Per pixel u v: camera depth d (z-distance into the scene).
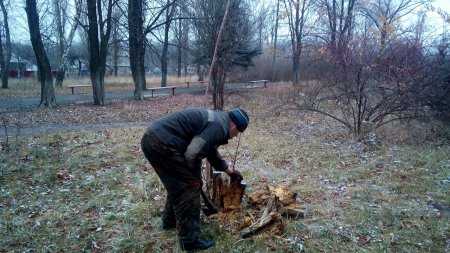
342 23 15.55
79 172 5.73
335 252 3.36
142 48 19.53
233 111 3.27
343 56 8.50
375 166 6.17
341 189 5.04
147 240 3.55
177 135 3.13
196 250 3.33
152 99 17.70
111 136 8.52
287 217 3.98
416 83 8.02
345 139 8.31
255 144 7.75
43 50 14.45
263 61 30.80
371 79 8.31
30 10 13.95
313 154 6.98
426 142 7.81
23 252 3.38
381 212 4.18
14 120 11.22
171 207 3.62
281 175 5.65
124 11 17.56
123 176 5.50
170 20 17.38
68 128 9.96
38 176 5.48
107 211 4.24
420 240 3.57
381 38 8.48
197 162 3.17
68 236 3.65
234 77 21.31
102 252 3.40
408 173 5.73
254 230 3.55
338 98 9.14
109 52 35.09
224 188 3.98
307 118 11.47
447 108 8.24
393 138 8.16
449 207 4.41
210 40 13.59
